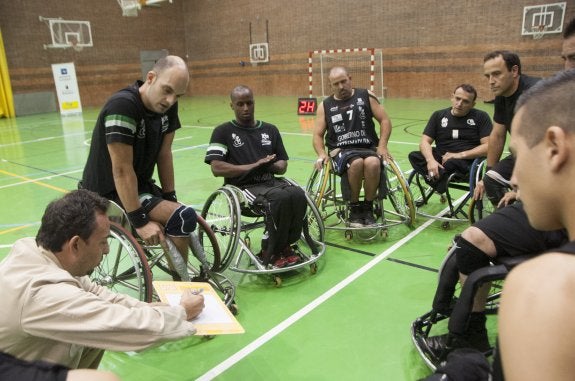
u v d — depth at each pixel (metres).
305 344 2.22
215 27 15.82
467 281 1.68
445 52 11.38
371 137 3.69
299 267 2.84
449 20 11.14
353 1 12.51
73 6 13.81
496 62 2.77
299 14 13.62
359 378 1.96
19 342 1.35
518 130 0.64
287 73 14.42
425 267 3.00
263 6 14.37
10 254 1.44
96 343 1.39
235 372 2.03
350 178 3.36
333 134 3.70
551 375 0.50
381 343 2.21
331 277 2.91
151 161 2.50
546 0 9.77
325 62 13.41
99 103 14.84
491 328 2.27
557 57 9.86
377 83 12.62
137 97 2.26
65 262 1.44
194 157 6.71
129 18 15.10
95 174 2.41
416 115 9.59
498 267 1.65
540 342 0.51
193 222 2.43
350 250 3.31
